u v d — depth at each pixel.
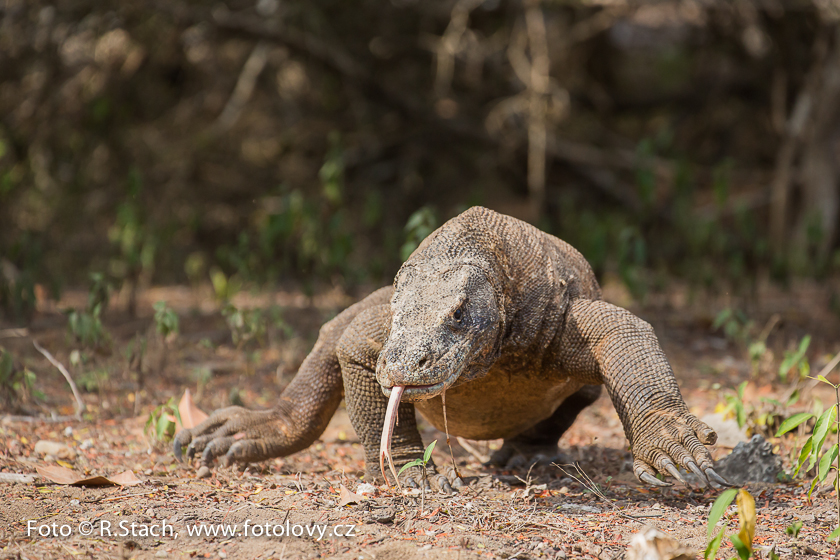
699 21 23.75
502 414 5.88
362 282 15.24
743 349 11.54
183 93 23.52
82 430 7.31
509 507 5.04
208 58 22.69
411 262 5.26
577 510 5.03
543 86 20.91
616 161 23.47
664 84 26.41
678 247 20.48
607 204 23.92
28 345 10.99
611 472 6.29
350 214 23.03
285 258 14.98
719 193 16.48
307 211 14.62
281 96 24.30
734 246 17.17
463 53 23.34
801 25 22.22
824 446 6.45
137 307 15.06
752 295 14.65
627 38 26.31
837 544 4.45
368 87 22.86
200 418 6.93
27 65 19.61
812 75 21.86
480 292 5.02
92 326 8.75
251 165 23.73
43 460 6.21
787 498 5.39
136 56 21.42
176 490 5.35
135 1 19.70
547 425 6.68
